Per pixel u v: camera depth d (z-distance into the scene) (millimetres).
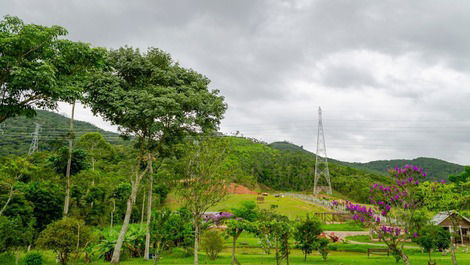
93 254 24344
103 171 51406
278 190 111312
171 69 24734
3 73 13711
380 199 12703
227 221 16500
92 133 56156
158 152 26078
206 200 14766
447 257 25016
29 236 23594
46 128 85625
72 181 32094
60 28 15117
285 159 133500
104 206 40969
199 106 22969
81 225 18062
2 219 21422
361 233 43938
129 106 20969
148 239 24750
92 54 16781
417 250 30391
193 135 24062
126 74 23812
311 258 24203
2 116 15109
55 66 15500
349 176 116312
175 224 18359
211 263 21156
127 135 25391
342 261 22234
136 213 56125
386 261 22156
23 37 13477
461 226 37438
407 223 12227
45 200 30656
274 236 16391
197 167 14852
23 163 29266
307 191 110312
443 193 16578
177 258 25016
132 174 26328
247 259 23000
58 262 19984
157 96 21922
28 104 15539
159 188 60438
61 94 14852
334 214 58500
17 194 28312
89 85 20875
